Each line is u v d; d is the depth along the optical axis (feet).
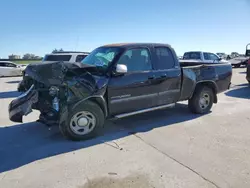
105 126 17.12
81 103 13.85
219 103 24.76
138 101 16.05
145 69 16.24
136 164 11.33
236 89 34.55
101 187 9.48
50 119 14.16
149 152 12.64
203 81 19.61
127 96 15.42
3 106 24.94
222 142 13.94
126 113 15.89
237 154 12.29
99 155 12.35
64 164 11.42
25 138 14.96
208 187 9.39
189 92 18.92
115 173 10.52
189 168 10.88
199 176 10.18
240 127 16.69
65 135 14.11
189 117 19.38
